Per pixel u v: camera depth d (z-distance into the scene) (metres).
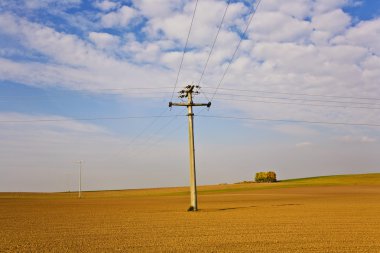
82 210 44.38
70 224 28.67
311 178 172.62
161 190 152.38
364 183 130.25
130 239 21.02
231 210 40.47
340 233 22.80
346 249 17.91
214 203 55.88
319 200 57.97
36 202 68.88
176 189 157.25
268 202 55.53
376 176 158.88
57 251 17.66
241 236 21.77
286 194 83.12
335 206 44.25
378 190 93.94
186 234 22.67
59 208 48.78
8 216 36.31
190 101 39.53
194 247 18.45
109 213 39.00
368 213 35.19
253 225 26.70
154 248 18.30
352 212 36.28
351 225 26.44
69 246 18.95
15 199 86.69
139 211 41.47
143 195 112.50
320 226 25.98
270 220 29.78
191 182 40.03
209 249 17.95
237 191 108.88
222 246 18.69
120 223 29.02
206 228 25.28
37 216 36.16
